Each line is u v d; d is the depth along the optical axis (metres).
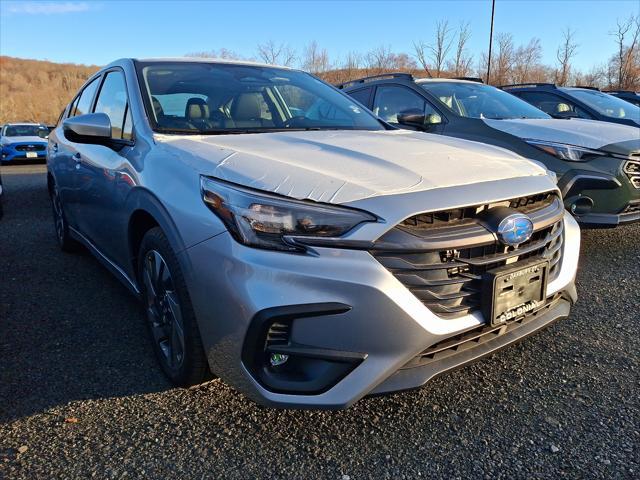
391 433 2.17
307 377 1.94
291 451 2.06
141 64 3.29
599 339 2.99
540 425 2.22
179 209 2.17
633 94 11.94
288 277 1.86
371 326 1.87
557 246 2.50
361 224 1.87
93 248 3.77
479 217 2.09
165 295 2.43
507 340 2.25
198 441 2.11
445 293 2.01
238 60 3.76
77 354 2.83
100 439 2.12
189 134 2.76
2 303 3.56
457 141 2.86
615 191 4.32
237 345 1.96
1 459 2.00
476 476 1.92
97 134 2.87
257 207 1.92
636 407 2.33
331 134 2.86
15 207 7.63
